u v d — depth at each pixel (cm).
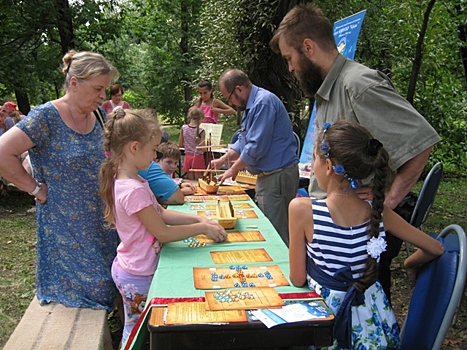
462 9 623
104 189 203
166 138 370
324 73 197
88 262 230
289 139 327
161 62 1362
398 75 682
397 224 162
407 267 177
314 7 201
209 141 471
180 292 155
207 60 651
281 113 319
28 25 872
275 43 220
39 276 232
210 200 288
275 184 325
